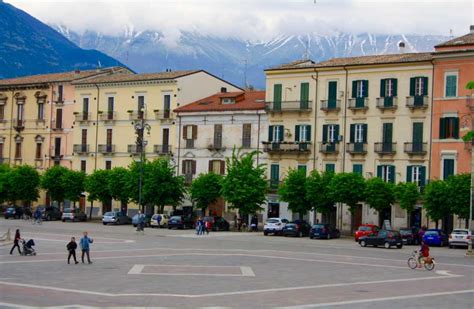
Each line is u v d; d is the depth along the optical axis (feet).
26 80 375.25
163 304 87.40
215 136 305.53
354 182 250.78
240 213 278.05
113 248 175.52
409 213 254.47
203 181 288.92
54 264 135.54
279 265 142.10
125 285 105.60
